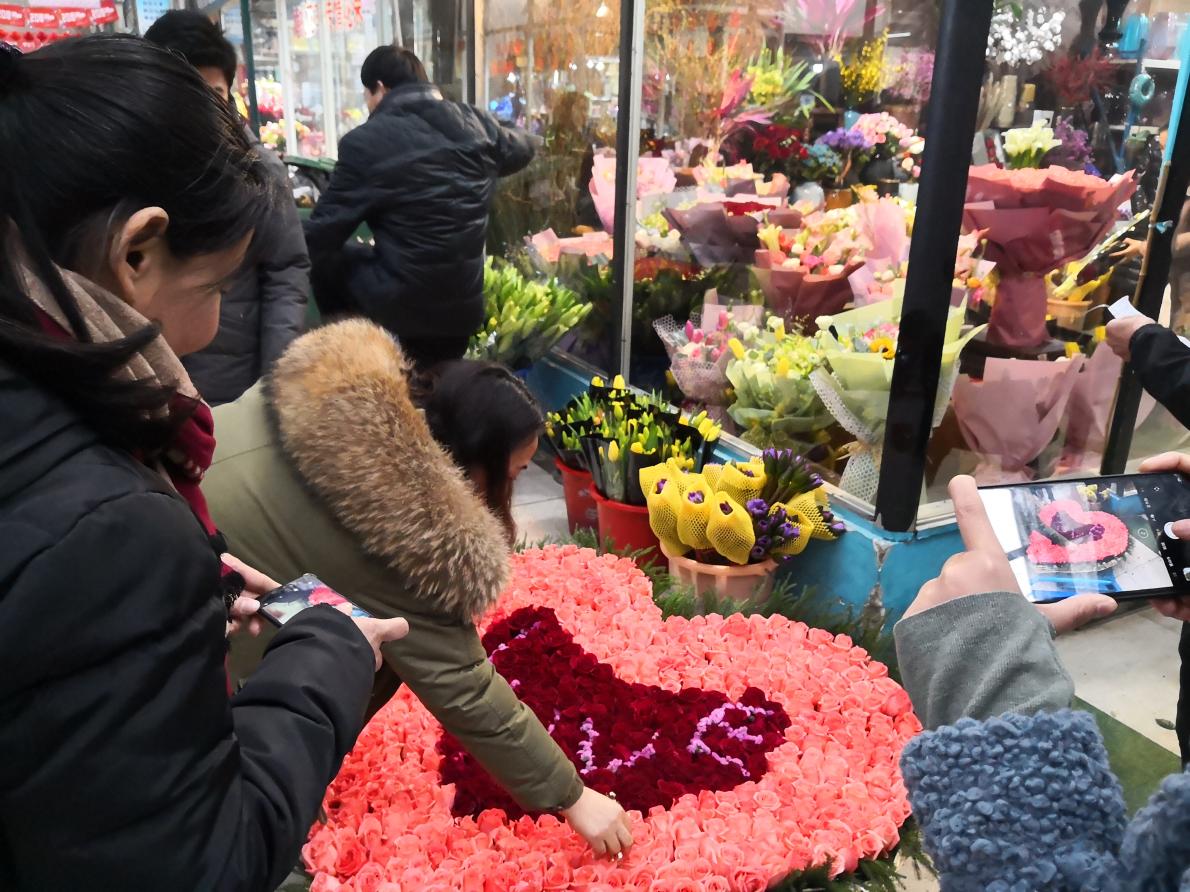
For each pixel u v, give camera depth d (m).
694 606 2.71
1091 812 0.66
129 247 0.69
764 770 2.04
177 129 0.68
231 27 7.16
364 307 3.40
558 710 2.21
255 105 6.96
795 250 2.87
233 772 0.70
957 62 2.13
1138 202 2.74
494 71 4.46
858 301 2.74
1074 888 0.62
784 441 3.02
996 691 0.76
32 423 0.61
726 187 3.09
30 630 0.58
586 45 3.67
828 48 2.67
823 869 1.73
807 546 2.79
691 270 3.33
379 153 3.15
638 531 2.99
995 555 0.84
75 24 6.64
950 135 2.17
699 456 2.99
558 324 3.83
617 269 3.60
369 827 1.80
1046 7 2.30
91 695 0.60
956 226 2.26
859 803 1.90
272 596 0.98
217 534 0.99
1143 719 2.42
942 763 0.70
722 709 2.21
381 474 1.26
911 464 2.48
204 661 0.67
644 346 3.67
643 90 3.37
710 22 3.05
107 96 0.65
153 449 0.71
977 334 2.57
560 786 1.54
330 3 5.79
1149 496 1.28
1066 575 1.20
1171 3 2.56
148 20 7.26
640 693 2.29
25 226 0.65
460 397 1.48
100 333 0.69
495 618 2.62
